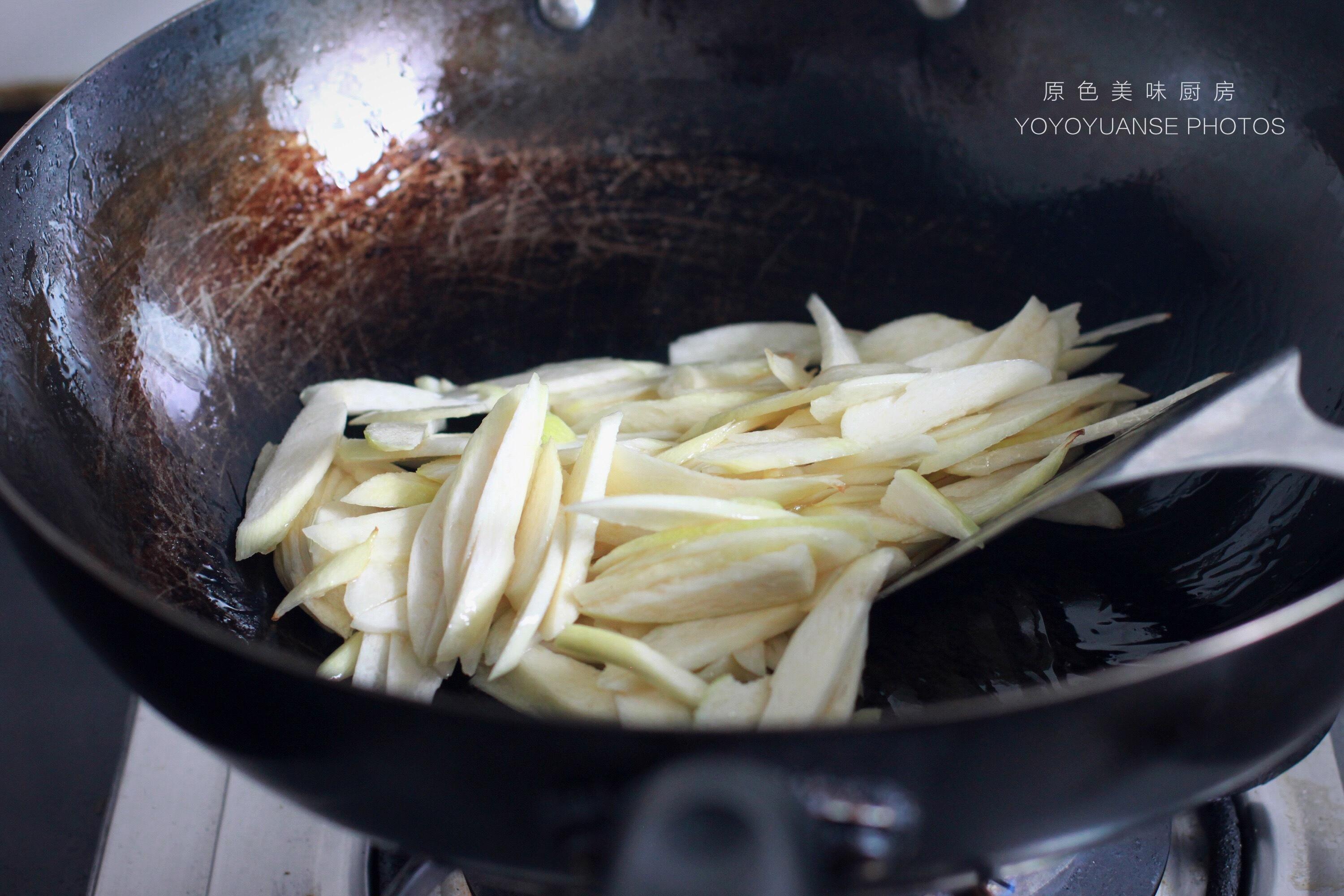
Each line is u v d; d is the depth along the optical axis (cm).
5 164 36
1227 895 36
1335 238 38
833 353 41
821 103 45
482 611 35
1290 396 32
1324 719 32
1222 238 40
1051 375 39
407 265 44
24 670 48
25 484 33
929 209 44
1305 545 35
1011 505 37
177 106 40
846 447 38
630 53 45
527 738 27
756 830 26
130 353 38
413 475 38
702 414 40
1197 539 37
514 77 45
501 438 37
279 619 37
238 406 40
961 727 27
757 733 27
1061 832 29
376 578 37
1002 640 36
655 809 27
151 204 39
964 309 44
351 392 41
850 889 29
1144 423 37
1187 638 36
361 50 43
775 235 45
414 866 35
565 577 36
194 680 29
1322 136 39
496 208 45
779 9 44
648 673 34
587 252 45
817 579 35
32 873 44
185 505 38
